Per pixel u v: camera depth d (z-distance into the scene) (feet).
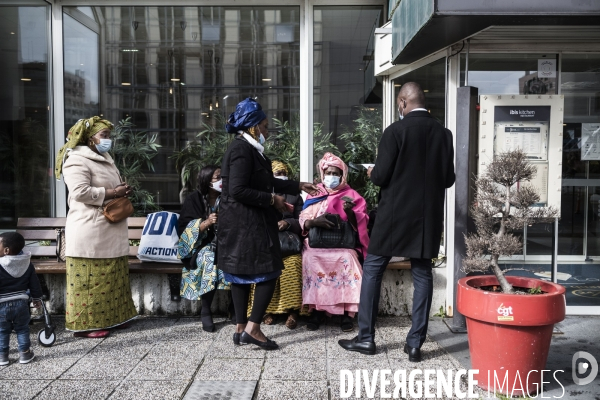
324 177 13.61
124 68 18.83
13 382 10.50
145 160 19.06
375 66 17.84
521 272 15.07
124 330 13.67
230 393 9.92
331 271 13.25
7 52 18.11
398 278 14.66
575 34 13.23
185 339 12.96
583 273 16.05
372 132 18.17
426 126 11.12
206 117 18.98
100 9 18.34
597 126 14.96
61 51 18.04
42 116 18.20
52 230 15.75
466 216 13.32
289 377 10.67
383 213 11.27
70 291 12.91
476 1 10.47
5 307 11.14
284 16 18.20
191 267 13.79
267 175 11.71
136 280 14.85
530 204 10.18
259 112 11.69
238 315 12.20
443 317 14.57
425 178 11.06
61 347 12.47
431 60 14.97
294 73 18.33
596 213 15.64
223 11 18.37
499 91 14.32
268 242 11.44
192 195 14.58
